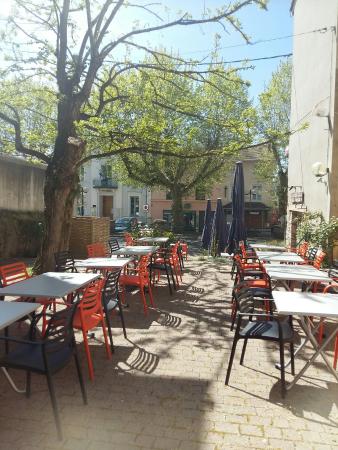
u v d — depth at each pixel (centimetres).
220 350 493
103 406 355
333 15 1021
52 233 898
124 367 439
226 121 1035
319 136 1136
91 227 1396
